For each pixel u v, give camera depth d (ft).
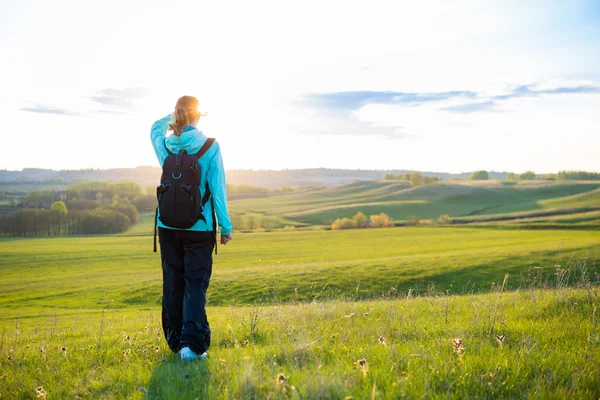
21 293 109.19
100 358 13.98
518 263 111.04
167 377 10.79
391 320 17.98
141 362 12.89
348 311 23.20
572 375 9.71
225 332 17.47
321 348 12.75
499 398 8.77
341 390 8.62
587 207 421.18
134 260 185.06
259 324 18.65
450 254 134.31
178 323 13.67
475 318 16.85
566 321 15.79
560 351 11.80
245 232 318.45
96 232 367.25
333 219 434.30
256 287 96.12
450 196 547.49
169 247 13.44
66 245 253.44
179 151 12.95
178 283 13.56
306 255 187.32
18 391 11.18
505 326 15.15
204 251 13.32
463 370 9.94
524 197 544.21
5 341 22.30
